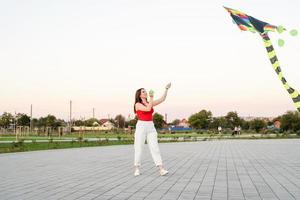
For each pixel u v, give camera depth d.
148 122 9.70
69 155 17.27
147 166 12.30
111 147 24.70
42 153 18.58
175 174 10.03
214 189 7.48
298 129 82.12
